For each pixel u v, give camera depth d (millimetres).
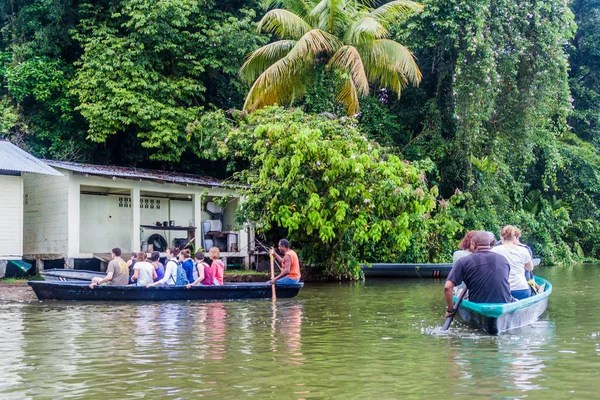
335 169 17172
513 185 27438
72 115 24281
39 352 7633
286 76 21250
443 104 26547
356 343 8078
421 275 20719
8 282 17578
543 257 27875
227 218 24375
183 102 25094
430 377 6125
